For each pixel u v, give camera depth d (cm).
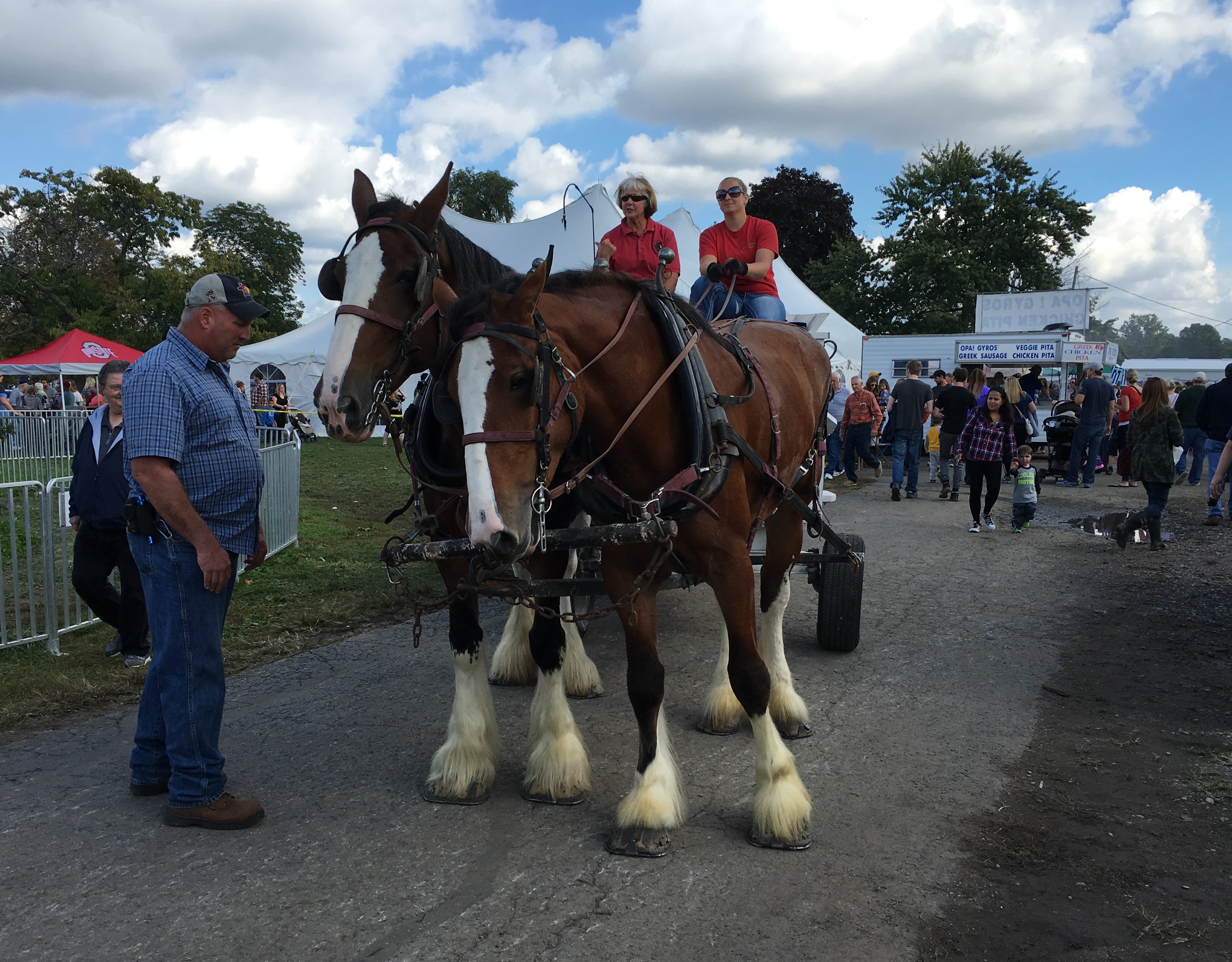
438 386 266
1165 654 525
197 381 304
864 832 312
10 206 3612
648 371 279
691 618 600
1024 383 1794
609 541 261
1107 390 1426
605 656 527
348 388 312
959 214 4222
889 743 392
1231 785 350
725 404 295
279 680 479
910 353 2211
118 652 509
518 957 241
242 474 314
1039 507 1190
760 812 302
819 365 438
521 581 318
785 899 269
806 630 577
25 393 2503
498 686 478
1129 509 1177
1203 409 1095
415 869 288
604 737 400
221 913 263
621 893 272
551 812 329
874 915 261
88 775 361
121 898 271
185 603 304
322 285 354
